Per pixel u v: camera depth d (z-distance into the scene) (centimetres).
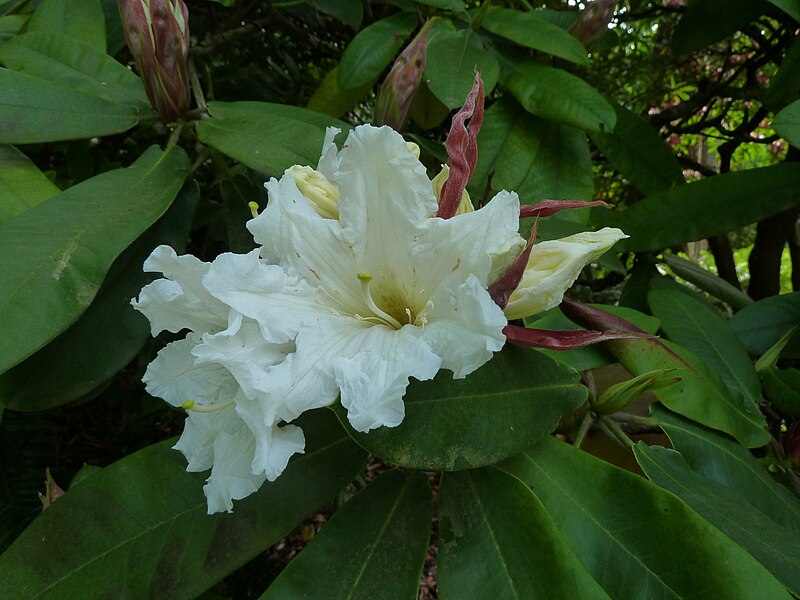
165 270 17
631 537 18
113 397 46
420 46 26
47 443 38
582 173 34
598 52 47
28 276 20
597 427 24
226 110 28
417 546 19
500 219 17
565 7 46
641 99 58
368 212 18
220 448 17
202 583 19
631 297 41
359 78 34
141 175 25
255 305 17
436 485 59
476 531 18
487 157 33
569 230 31
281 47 52
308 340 17
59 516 19
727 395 26
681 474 22
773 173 35
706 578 17
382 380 16
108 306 24
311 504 20
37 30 30
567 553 17
